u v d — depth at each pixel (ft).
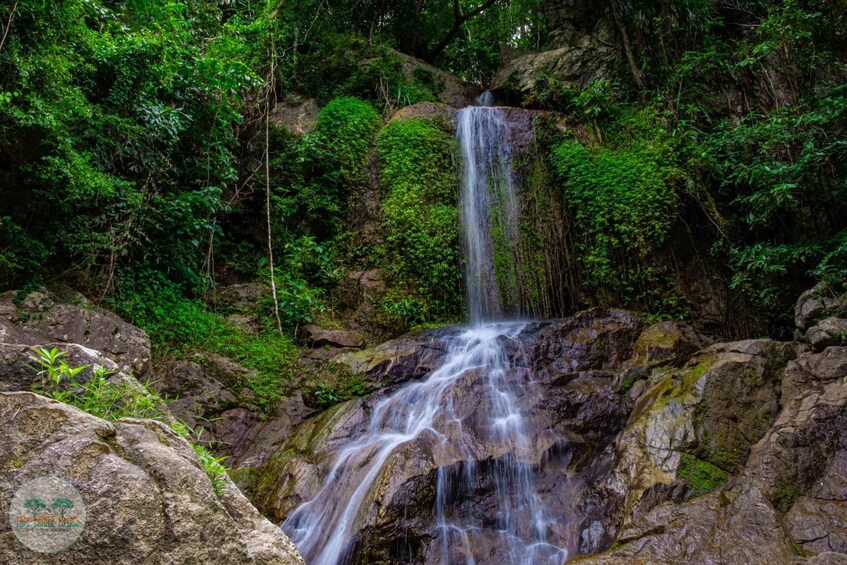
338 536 15.46
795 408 17.90
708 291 29.01
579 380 21.68
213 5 31.24
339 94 38.04
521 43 57.57
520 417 19.67
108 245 21.09
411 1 49.42
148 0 26.16
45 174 18.34
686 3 34.58
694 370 19.65
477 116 34.60
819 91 28.96
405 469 16.34
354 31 47.21
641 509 15.55
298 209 31.50
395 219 30.37
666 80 34.47
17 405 6.51
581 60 41.11
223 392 21.70
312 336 25.94
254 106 31.53
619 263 29.30
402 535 15.26
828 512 14.71
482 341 23.85
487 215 32.04
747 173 26.25
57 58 18.12
